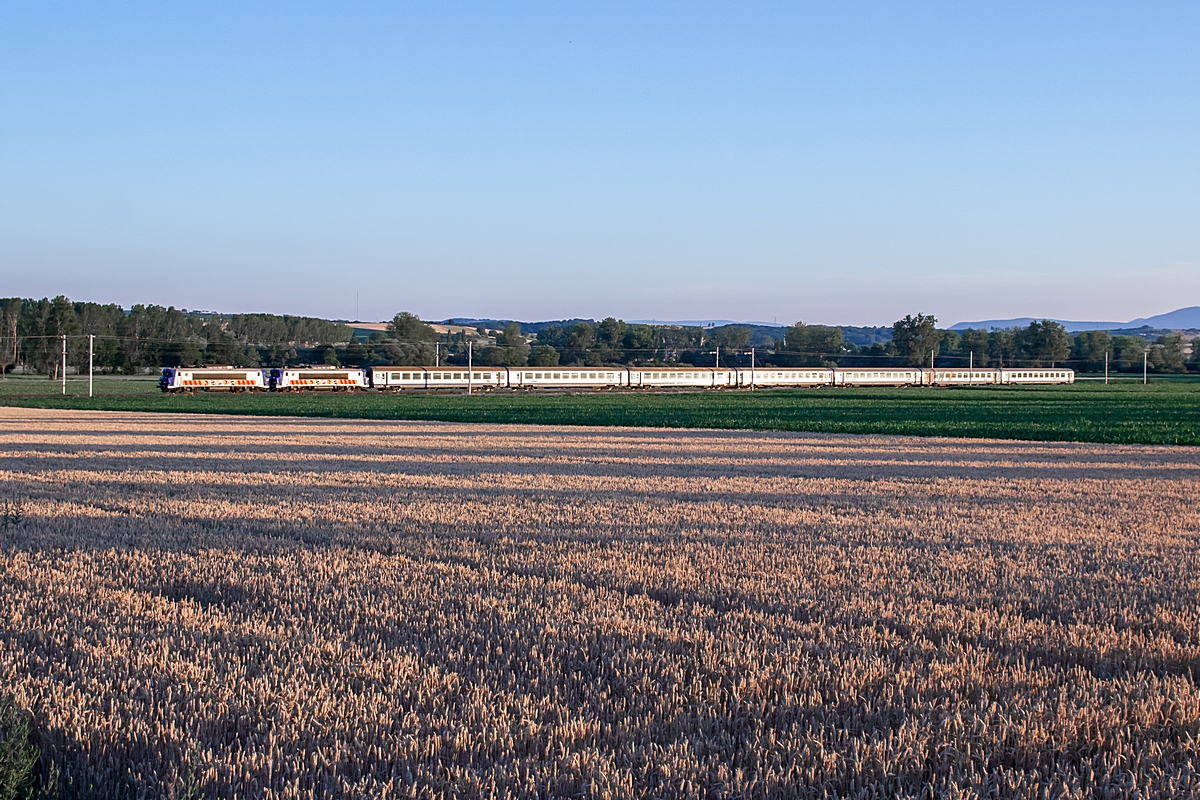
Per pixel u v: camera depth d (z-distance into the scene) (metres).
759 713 8.02
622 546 15.73
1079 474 29.22
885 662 9.38
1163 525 18.78
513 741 7.41
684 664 9.34
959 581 13.28
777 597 12.16
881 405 84.44
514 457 34.72
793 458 34.84
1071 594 12.48
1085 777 7.08
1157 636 10.48
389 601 11.72
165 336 196.75
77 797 6.60
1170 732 7.86
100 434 47.41
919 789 6.90
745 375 130.88
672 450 38.47
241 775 6.84
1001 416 67.12
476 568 13.93
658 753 7.28
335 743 7.27
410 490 23.97
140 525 17.81
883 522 18.89
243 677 8.70
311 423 59.12
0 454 34.91
